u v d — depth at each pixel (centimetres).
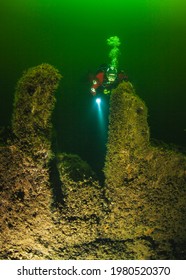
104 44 949
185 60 874
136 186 401
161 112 681
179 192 408
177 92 745
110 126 393
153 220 413
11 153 382
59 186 402
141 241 418
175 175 404
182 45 951
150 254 421
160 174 401
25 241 405
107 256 413
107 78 607
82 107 649
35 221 397
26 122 377
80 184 399
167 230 419
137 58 883
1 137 383
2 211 396
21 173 387
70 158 425
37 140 379
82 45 937
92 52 904
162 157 396
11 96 682
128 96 380
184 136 621
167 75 809
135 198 404
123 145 387
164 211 411
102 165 482
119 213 406
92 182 403
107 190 403
